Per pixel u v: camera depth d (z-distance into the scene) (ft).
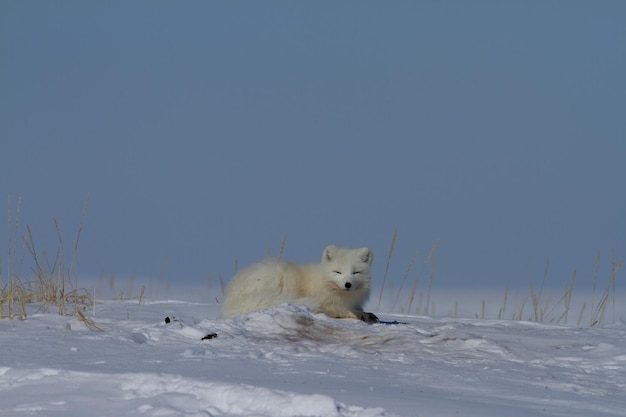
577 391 60.90
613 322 126.72
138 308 114.83
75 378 58.95
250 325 84.94
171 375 57.72
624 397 59.16
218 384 54.54
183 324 85.97
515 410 52.34
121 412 50.49
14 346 74.74
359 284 109.40
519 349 79.87
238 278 105.29
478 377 64.69
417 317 117.19
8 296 101.45
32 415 50.42
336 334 83.56
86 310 110.42
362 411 48.91
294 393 51.16
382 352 76.18
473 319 114.11
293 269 108.99
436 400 54.34
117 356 70.13
